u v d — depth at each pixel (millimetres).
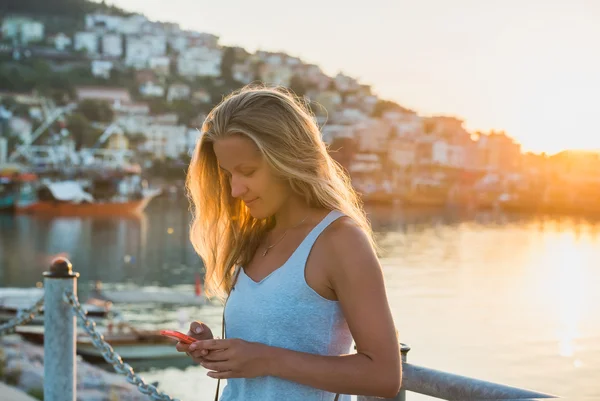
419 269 70812
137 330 22719
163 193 171000
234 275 1729
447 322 44125
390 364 1407
